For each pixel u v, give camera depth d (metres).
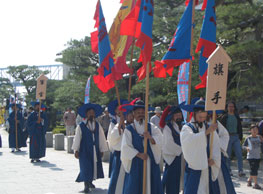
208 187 6.22
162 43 17.48
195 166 6.06
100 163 9.02
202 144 6.00
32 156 13.68
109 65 7.70
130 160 6.58
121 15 8.64
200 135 5.98
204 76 7.73
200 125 6.32
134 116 6.82
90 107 9.04
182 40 7.47
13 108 17.55
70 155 16.08
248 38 16.47
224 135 6.93
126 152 6.50
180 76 8.62
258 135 9.73
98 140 9.00
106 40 7.74
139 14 7.76
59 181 10.15
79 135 8.84
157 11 17.16
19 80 46.62
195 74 14.91
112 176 7.62
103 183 9.90
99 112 9.15
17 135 17.58
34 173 11.38
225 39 14.41
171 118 7.43
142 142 6.61
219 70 6.00
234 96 13.89
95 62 26.12
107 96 24.14
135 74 22.14
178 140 7.32
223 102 6.03
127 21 7.70
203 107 6.24
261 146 9.91
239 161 10.69
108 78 8.02
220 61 6.00
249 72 13.57
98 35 7.79
